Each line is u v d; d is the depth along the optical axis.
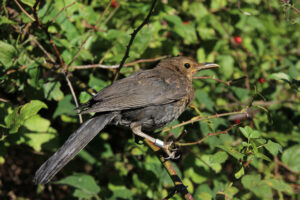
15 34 9.60
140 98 9.03
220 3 11.67
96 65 9.31
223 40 11.35
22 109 7.37
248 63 11.44
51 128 9.65
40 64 9.09
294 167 9.45
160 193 9.34
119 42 9.58
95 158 10.30
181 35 10.41
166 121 9.47
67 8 9.32
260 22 11.88
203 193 7.53
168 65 10.20
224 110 9.98
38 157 10.40
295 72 11.41
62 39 9.45
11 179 12.17
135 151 9.50
